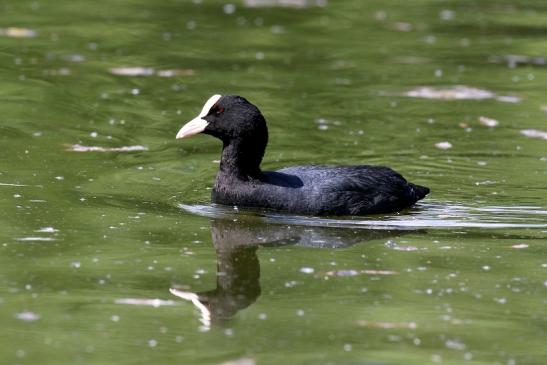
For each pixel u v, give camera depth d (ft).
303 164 52.65
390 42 81.71
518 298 35.14
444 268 38.14
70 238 40.70
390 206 46.14
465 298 35.09
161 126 58.59
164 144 55.52
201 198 47.44
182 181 49.70
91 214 43.96
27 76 67.36
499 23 89.10
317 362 29.81
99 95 64.18
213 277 36.91
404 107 63.41
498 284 36.45
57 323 32.42
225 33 82.94
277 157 53.78
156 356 30.17
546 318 33.37
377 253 39.96
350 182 46.21
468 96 66.08
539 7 95.50
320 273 37.52
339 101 64.69
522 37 83.76
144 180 49.52
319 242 41.42
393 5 95.50
